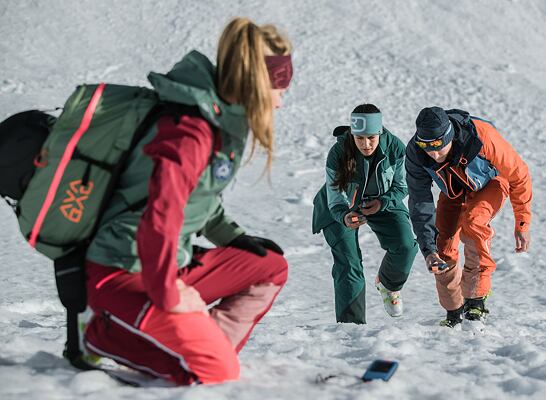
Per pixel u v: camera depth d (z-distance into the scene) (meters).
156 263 2.86
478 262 5.85
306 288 8.09
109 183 3.03
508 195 5.72
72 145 3.02
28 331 5.03
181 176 2.87
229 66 2.97
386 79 21.39
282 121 18.19
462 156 5.36
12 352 3.66
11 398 2.88
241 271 3.40
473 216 5.62
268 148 3.05
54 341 4.39
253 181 13.48
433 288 8.29
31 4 23.83
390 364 3.53
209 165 3.02
